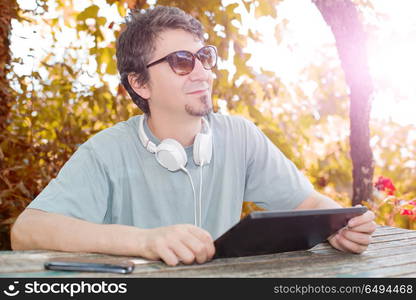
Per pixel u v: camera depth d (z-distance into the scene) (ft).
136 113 12.03
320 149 16.88
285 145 12.34
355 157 11.02
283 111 14.66
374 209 10.82
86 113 12.05
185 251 3.59
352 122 10.94
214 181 5.85
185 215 5.59
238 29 11.56
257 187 6.22
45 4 10.62
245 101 12.17
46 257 3.75
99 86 11.52
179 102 5.51
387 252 4.36
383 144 19.06
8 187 9.62
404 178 19.31
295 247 4.23
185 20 5.69
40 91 11.06
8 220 8.97
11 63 10.20
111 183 5.46
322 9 10.64
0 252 3.93
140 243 3.77
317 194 5.89
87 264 3.37
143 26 5.69
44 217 4.39
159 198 5.52
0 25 9.99
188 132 5.72
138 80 5.78
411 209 11.02
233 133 6.19
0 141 9.87
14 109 10.52
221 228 5.69
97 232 3.97
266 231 3.54
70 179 5.08
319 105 17.46
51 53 11.74
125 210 5.57
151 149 5.53
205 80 5.57
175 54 5.48
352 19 10.51
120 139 5.65
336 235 4.38
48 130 11.07
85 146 5.52
